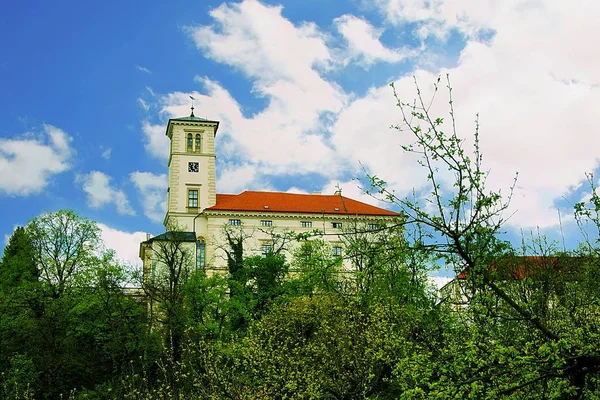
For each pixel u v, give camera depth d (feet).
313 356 92.32
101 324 156.46
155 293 173.47
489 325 42.32
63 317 156.25
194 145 301.02
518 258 73.00
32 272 213.46
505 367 33.35
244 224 284.00
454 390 32.89
